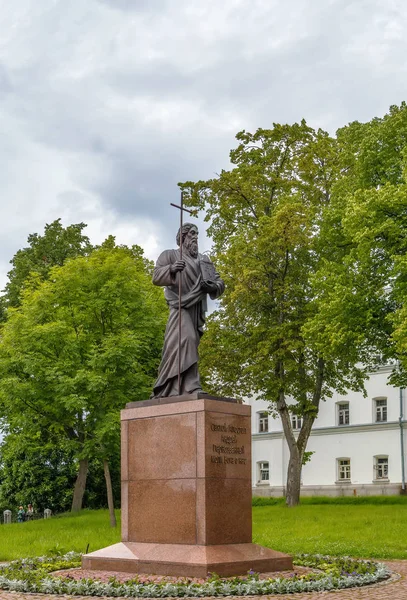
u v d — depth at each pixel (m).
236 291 35.59
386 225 30.66
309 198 39.81
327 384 41.28
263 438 58.06
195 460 14.66
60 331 34.41
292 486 38.53
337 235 36.09
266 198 39.53
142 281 37.38
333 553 20.22
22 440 37.66
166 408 15.30
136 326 35.38
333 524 28.44
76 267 36.16
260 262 37.06
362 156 35.31
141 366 35.22
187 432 14.88
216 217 40.78
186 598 12.34
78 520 33.91
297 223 35.78
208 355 37.47
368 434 52.09
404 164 32.16
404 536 24.17
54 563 16.67
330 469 53.91
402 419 50.22
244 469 15.08
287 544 21.91
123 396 32.72
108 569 15.13
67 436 38.44
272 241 36.66
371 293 32.41
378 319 32.56
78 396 32.78
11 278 50.97
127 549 15.20
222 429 14.89
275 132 39.75
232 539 14.66
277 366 38.06
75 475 48.19
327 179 39.88
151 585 12.82
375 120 38.97
